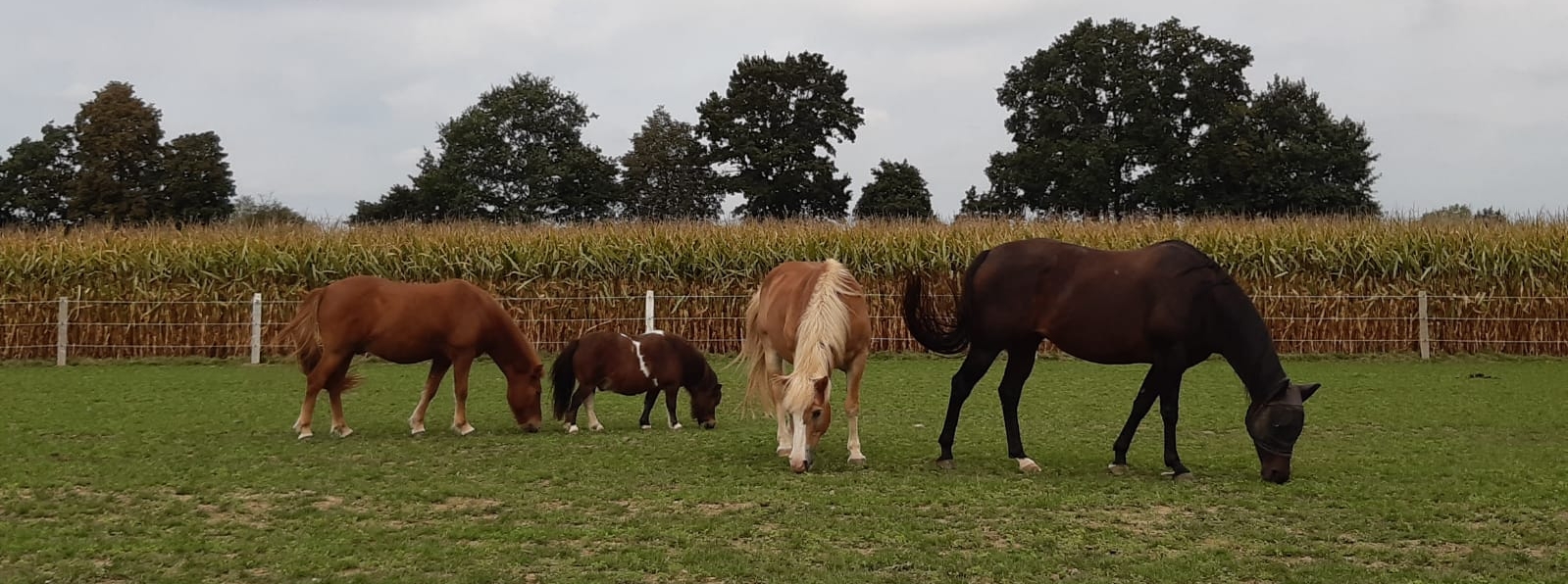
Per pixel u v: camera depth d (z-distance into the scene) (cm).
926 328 796
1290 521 588
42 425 963
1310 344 1938
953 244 2017
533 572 477
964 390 776
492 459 796
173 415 1046
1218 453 852
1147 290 723
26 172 4134
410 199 4581
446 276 1973
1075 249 757
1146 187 4034
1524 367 1645
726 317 1972
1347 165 3962
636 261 1973
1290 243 1967
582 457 808
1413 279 1936
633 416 1108
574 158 4541
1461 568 494
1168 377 730
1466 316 1917
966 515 595
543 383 1524
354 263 1950
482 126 4547
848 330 758
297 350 916
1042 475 732
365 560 497
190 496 649
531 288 1977
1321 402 1184
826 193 4453
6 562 491
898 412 1116
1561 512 612
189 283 1883
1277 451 701
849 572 478
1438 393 1271
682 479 706
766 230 2075
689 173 5153
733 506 619
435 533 548
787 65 4559
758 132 4484
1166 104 4178
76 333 1828
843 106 4603
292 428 968
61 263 1842
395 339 905
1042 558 504
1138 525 576
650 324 1861
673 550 518
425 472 733
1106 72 4188
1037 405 1163
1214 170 4031
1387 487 683
